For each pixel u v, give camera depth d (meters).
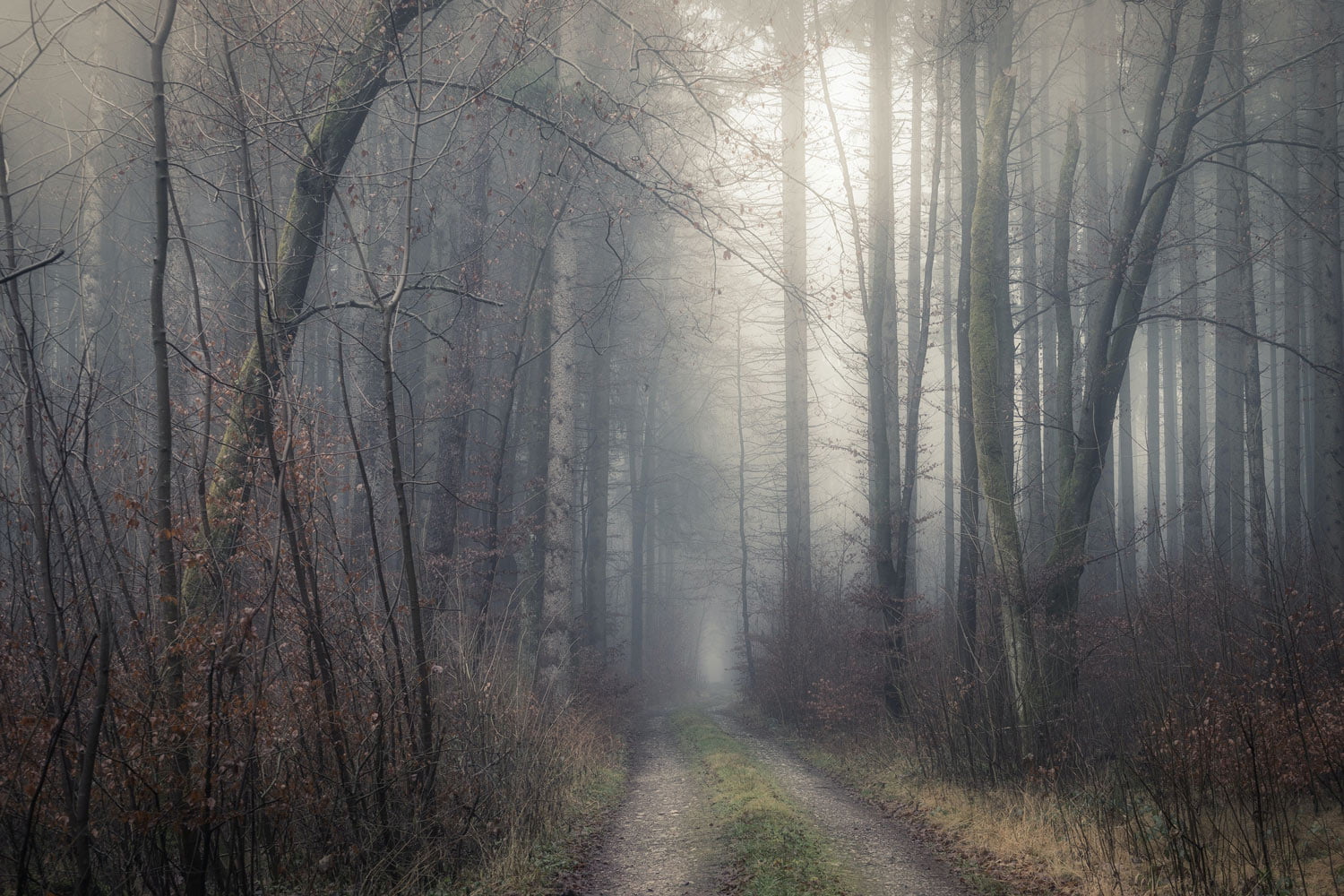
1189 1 12.92
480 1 8.98
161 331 5.63
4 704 5.55
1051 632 11.64
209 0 7.38
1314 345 18.45
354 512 9.55
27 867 5.23
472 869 7.62
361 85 8.68
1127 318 12.83
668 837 9.60
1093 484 12.54
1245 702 8.23
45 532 5.39
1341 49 15.91
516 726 9.30
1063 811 9.18
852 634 17.39
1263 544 10.07
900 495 18.08
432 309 15.92
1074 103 13.75
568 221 16.05
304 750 6.83
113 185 8.42
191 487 7.15
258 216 6.93
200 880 5.71
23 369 5.42
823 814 10.99
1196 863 6.82
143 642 5.83
